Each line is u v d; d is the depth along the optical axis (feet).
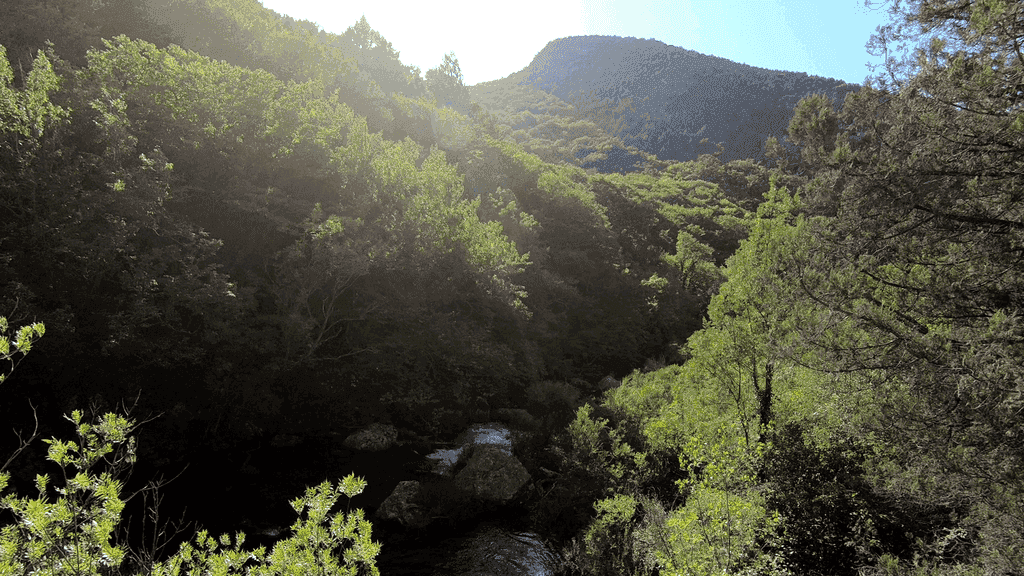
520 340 113.91
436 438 82.12
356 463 65.98
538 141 622.54
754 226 42.55
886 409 23.30
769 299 38.06
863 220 24.45
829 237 27.17
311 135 104.22
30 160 55.47
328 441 72.79
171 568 12.53
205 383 66.64
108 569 11.44
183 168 82.79
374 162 103.86
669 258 199.82
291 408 76.54
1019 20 19.17
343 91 221.87
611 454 52.65
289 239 91.66
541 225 177.47
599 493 50.08
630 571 34.42
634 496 44.42
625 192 292.40
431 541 46.80
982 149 20.65
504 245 110.83
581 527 48.37
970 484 20.44
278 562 12.76
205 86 90.22
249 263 86.22
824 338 26.22
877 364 23.49
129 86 83.05
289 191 96.63
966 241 22.08
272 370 73.10
